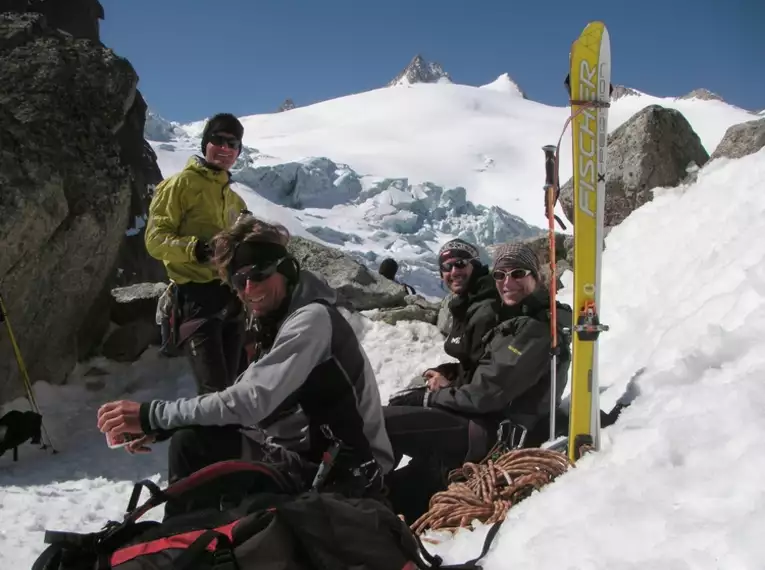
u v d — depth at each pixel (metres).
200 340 4.68
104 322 7.15
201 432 2.51
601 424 3.44
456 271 3.84
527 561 2.27
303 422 2.63
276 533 2.00
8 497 4.25
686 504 2.27
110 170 6.70
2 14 7.25
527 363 3.36
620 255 5.99
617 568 2.01
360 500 2.22
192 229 4.76
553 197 3.16
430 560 2.42
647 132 7.04
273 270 2.55
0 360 5.70
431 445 3.44
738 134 6.70
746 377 3.02
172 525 2.09
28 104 6.33
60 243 6.04
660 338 4.24
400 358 6.35
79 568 2.04
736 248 4.76
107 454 5.15
